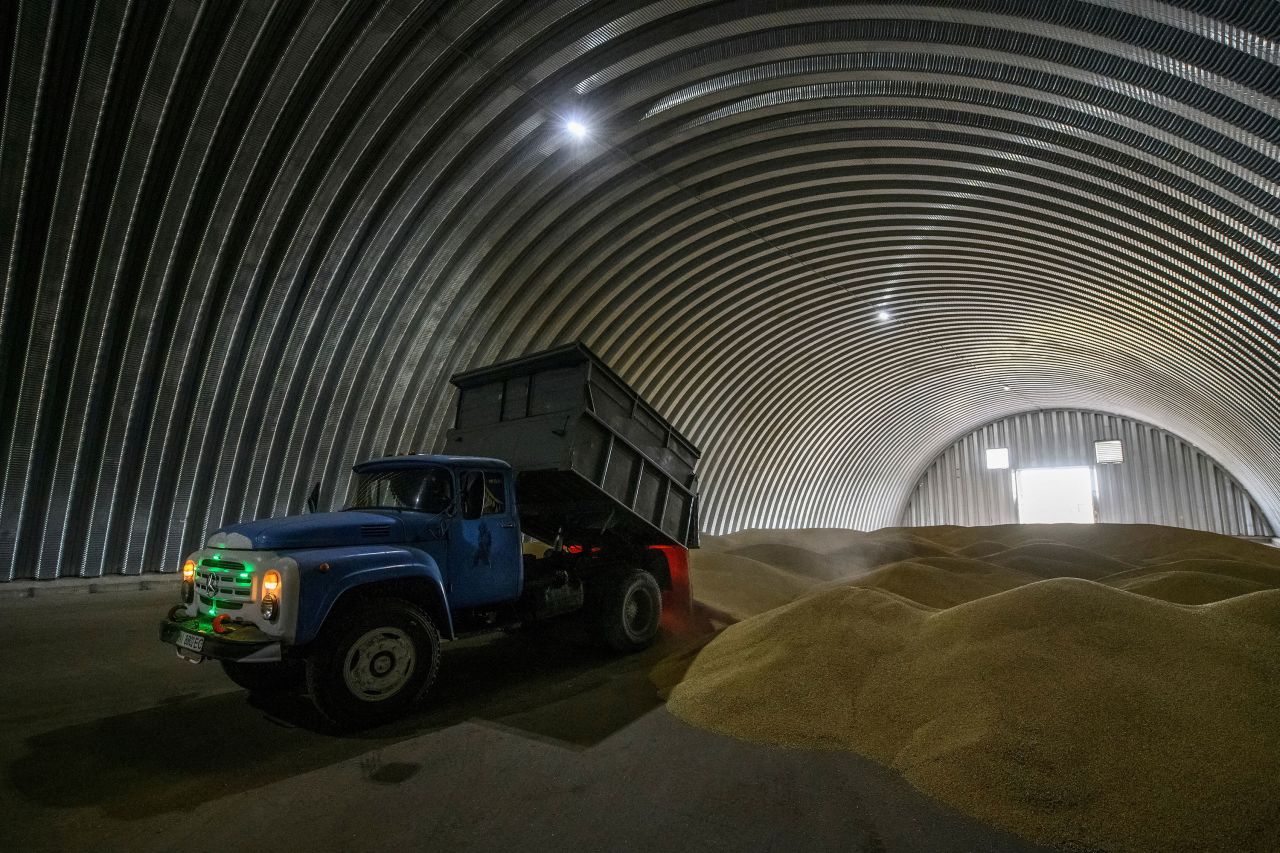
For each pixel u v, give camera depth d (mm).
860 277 16484
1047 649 4031
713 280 15430
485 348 11938
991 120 10039
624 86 9328
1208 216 10320
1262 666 3676
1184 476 27266
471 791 3305
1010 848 2730
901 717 3879
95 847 2820
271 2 6961
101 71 6699
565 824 2959
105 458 8320
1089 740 3266
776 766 3555
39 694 4863
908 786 3295
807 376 20984
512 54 8320
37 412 7707
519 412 6504
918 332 20484
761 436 20734
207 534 9297
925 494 33469
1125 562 10695
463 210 10242
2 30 6180
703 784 3346
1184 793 2885
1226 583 6504
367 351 10398
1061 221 12812
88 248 7574
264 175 8336
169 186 7727
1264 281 11258
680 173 11820
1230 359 15773
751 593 9086
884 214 13641
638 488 6773
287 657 3920
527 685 5211
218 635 4012
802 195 13070
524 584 5945
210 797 3281
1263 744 3121
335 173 8711
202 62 7145
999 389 27391
